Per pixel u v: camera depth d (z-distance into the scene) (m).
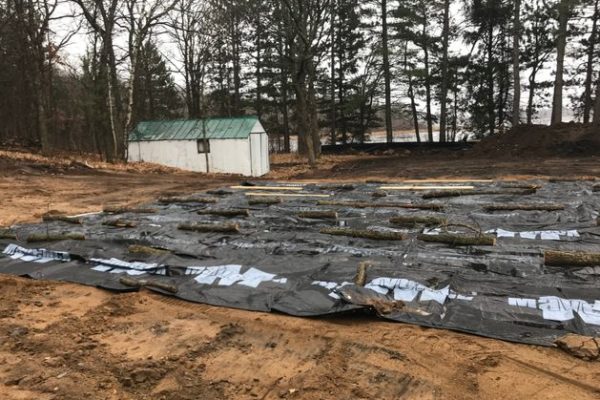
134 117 24.42
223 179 16.17
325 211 7.86
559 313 4.11
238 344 4.00
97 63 27.25
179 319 4.52
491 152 19.89
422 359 3.64
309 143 21.20
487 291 4.56
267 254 5.96
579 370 3.41
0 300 5.03
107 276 5.64
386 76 30.52
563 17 22.91
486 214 7.49
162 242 6.54
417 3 28.78
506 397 3.16
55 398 3.19
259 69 35.31
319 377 3.43
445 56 28.89
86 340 4.09
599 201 8.19
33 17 21.81
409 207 8.33
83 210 9.80
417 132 34.41
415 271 5.05
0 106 30.59
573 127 19.45
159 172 18.92
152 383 3.41
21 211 9.68
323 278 5.04
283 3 20.66
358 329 4.16
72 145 34.97
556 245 5.89
